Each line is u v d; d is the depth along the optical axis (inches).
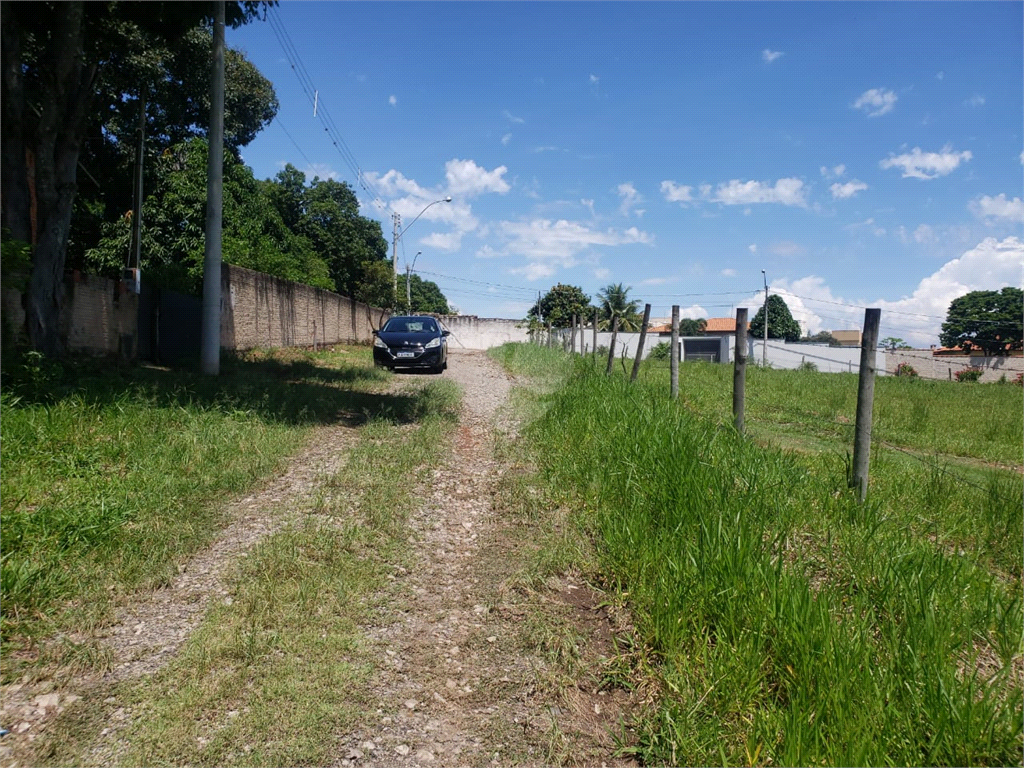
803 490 193.2
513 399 413.1
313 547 159.2
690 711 98.7
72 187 348.2
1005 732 91.8
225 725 96.5
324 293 927.0
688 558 138.9
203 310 438.0
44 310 334.3
